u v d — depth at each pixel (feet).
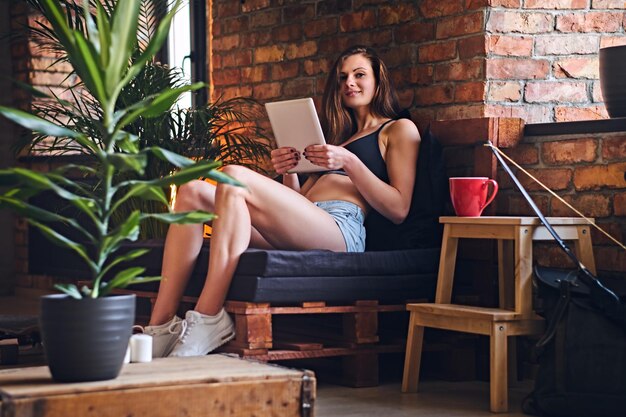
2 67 22.86
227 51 17.69
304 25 15.88
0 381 6.80
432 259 12.09
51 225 21.01
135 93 15.25
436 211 12.41
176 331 11.00
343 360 11.78
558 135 11.90
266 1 16.71
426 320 11.09
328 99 13.39
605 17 13.02
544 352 9.73
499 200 12.52
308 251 11.21
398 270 11.76
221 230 11.10
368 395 11.01
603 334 9.33
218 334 10.96
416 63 13.69
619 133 11.21
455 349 12.15
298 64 16.03
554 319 9.65
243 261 11.02
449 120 12.77
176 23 20.16
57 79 22.43
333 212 12.30
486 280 12.35
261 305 10.89
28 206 6.82
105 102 7.02
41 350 13.87
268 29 16.70
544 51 12.87
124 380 6.82
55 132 6.71
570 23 12.94
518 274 10.33
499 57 12.71
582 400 9.36
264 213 11.53
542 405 9.66
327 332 12.33
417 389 11.32
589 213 11.51
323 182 12.85
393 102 13.25
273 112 12.04
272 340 11.69
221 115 16.72
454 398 10.85
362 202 12.73
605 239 11.34
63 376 6.74
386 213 12.36
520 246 10.34
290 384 7.21
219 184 11.19
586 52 13.00
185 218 7.07
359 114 13.33
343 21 15.07
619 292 10.05
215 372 7.20
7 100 22.98
